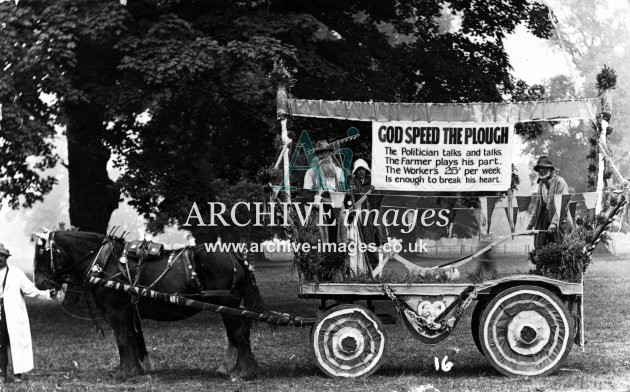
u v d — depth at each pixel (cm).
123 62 1941
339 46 2338
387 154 1216
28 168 2473
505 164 1214
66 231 1230
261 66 2011
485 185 1215
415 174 1218
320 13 2405
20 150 1934
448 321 1154
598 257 4709
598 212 1209
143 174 2258
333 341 1151
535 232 1230
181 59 1900
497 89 2550
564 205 1209
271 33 2059
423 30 2661
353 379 1138
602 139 1237
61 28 1936
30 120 1945
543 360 1147
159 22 2027
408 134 1216
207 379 1174
